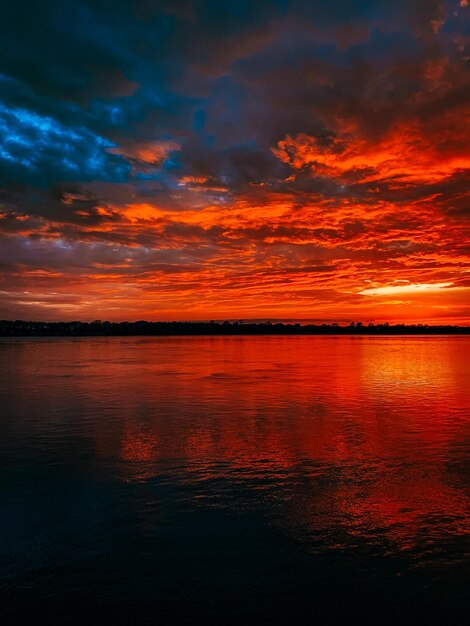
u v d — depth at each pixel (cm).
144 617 445
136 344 8188
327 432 1171
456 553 554
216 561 539
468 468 877
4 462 915
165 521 642
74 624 435
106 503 706
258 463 909
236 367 3098
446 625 434
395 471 859
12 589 486
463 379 2359
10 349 5997
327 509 682
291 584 494
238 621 439
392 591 482
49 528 622
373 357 4219
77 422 1290
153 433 1160
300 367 3091
